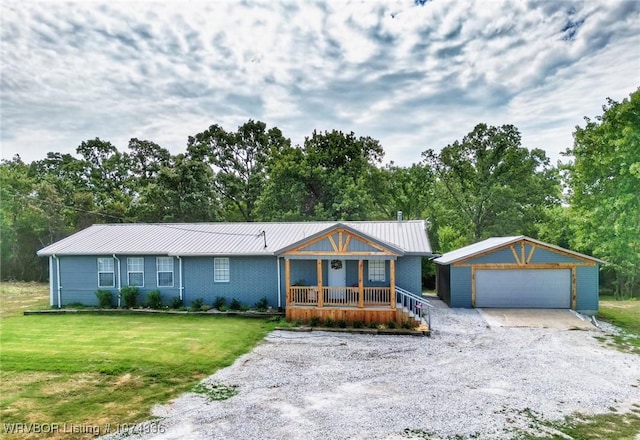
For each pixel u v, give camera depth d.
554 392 8.72
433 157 37.28
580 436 6.72
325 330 14.41
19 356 10.94
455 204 36.94
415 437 6.66
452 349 12.19
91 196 39.59
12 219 33.62
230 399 8.27
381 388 8.92
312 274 17.67
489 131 34.88
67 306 18.67
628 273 26.12
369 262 17.42
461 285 19.05
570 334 14.12
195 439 6.55
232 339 13.00
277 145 48.59
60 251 18.73
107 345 12.12
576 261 18.25
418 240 17.73
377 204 39.19
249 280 18.03
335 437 6.64
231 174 43.78
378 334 14.06
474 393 8.63
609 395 8.57
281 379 9.48
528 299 18.61
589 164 25.98
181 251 18.03
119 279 18.73
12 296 23.56
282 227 21.28
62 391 8.63
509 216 33.41
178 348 11.84
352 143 39.06
